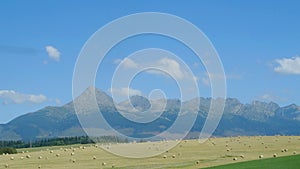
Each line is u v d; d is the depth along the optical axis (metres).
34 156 75.81
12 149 105.81
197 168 49.28
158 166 52.78
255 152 67.19
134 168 51.44
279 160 51.56
